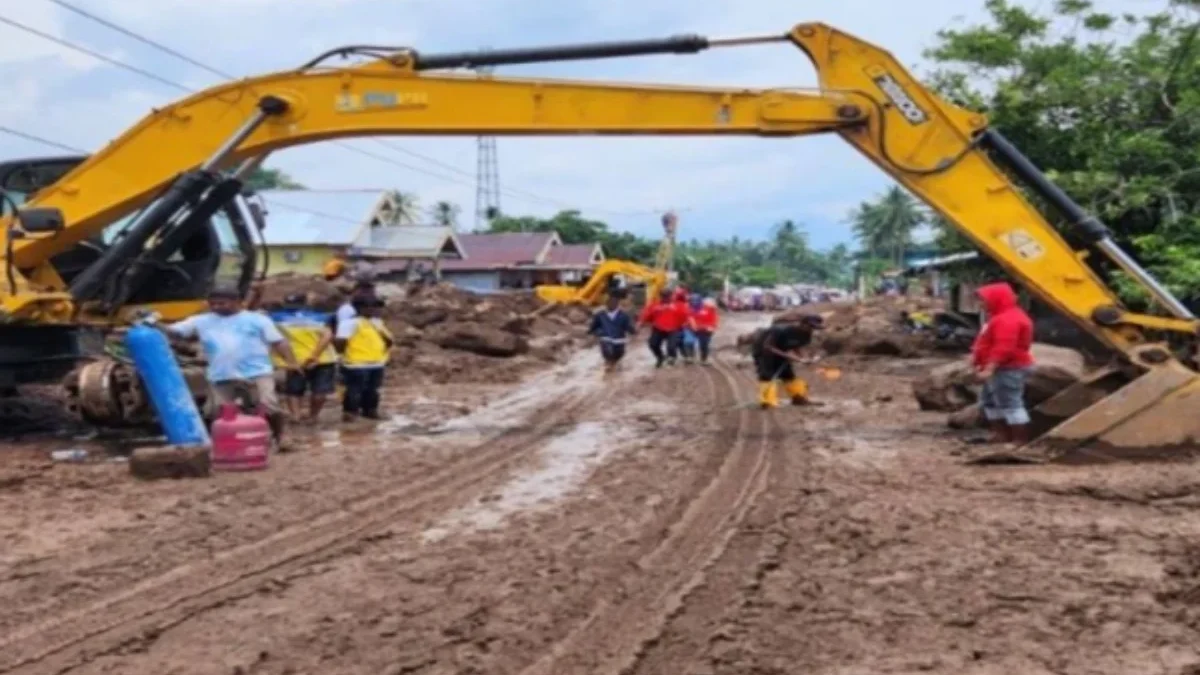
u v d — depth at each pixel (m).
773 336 17.52
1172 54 21.45
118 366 13.27
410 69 14.05
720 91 13.70
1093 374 13.23
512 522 8.90
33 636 6.06
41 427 14.85
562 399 19.64
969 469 11.30
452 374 24.80
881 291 84.00
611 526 8.72
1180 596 6.66
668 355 29.45
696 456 12.44
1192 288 18.02
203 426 12.06
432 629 6.12
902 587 6.91
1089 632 6.02
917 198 13.42
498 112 13.99
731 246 168.12
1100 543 8.00
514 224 99.00
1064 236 18.11
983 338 12.49
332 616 6.37
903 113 13.38
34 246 13.72
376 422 15.95
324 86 14.08
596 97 13.88
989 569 7.31
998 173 13.16
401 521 8.95
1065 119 22.27
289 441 13.77
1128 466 11.11
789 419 16.03
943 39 23.09
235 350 12.30
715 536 8.34
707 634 6.03
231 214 15.38
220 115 14.05
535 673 5.46
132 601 6.71
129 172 14.02
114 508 9.46
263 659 5.67
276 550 7.97
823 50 13.52
